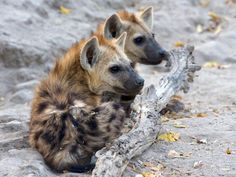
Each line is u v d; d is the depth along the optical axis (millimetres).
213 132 11938
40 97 10680
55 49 18016
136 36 14250
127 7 22453
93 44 11180
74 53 11258
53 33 18734
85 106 10062
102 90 11469
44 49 17688
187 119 13031
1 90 16469
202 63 19391
